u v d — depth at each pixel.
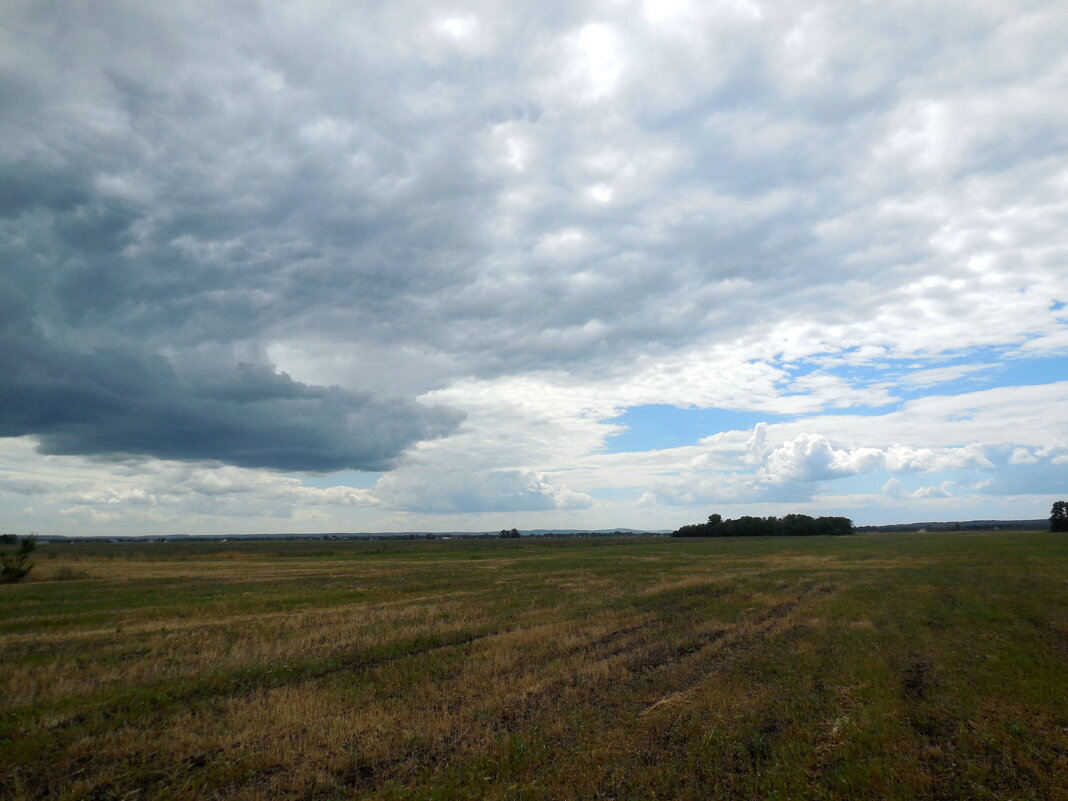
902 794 7.95
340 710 11.66
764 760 8.97
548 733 10.12
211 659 16.14
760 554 65.44
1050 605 23.56
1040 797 8.00
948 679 13.09
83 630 20.61
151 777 8.95
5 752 9.76
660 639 17.81
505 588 33.44
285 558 71.56
